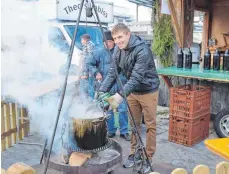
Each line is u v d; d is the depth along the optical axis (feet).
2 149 11.82
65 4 15.99
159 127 15.16
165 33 17.22
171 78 17.29
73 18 16.57
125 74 8.76
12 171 5.04
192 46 16.20
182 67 14.79
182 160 11.11
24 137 13.24
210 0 15.94
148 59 8.04
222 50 15.42
